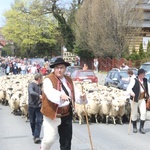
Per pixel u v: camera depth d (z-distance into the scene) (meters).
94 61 46.03
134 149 9.12
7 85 19.42
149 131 11.77
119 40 40.59
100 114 13.34
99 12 40.94
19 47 84.00
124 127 12.56
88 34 43.28
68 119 6.62
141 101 11.37
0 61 62.28
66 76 6.82
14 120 13.83
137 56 39.62
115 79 21.30
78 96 6.79
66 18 55.66
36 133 9.82
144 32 45.91
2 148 9.25
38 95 9.75
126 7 40.59
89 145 9.55
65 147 6.62
